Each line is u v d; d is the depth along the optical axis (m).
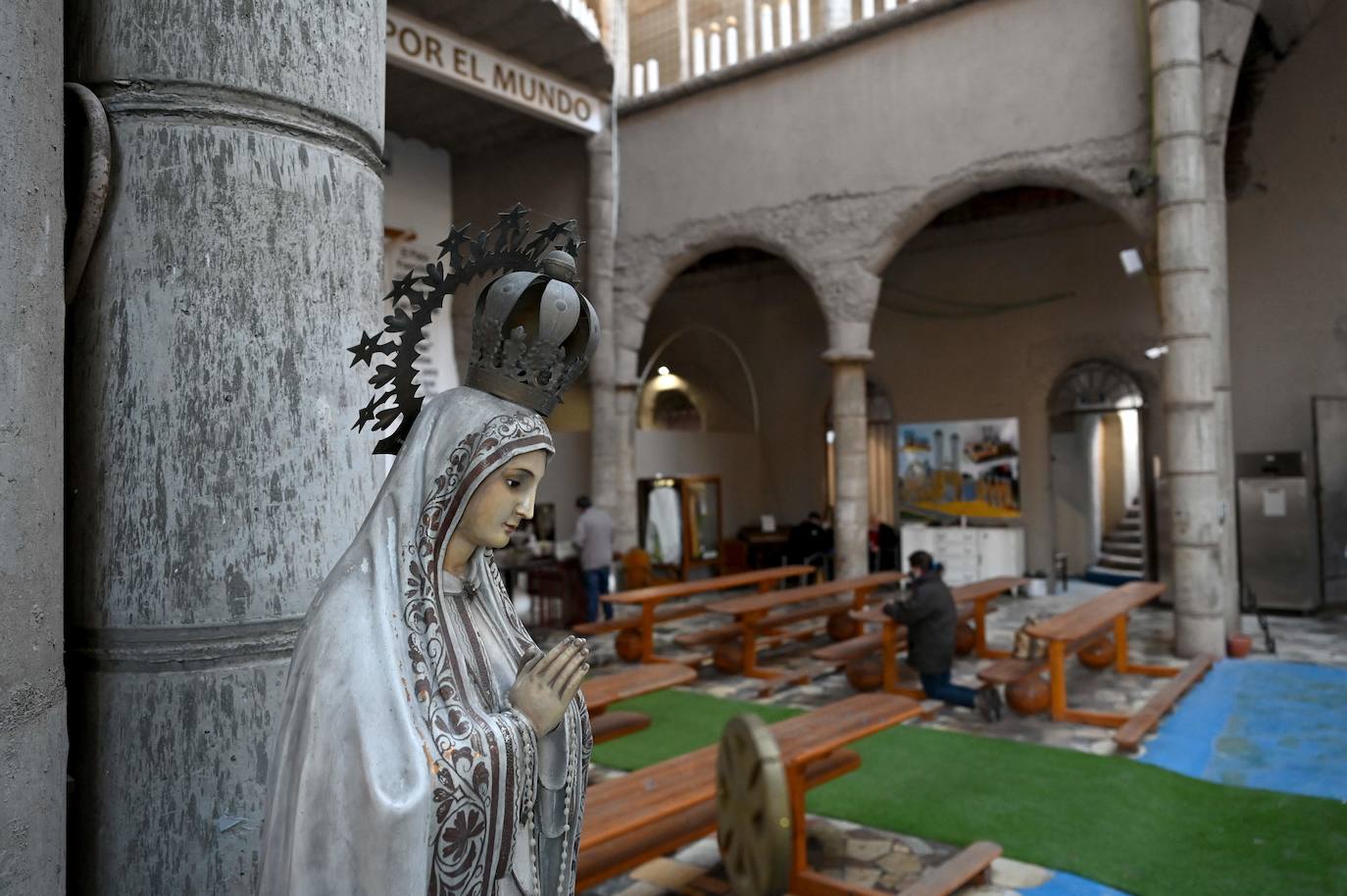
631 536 13.45
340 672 1.28
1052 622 7.79
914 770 6.13
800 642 11.01
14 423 1.49
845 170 12.04
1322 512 12.52
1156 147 9.70
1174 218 9.51
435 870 1.30
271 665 1.93
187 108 1.90
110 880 1.86
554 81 12.15
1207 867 4.57
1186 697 7.99
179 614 1.87
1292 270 12.85
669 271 13.39
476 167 14.08
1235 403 13.23
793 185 12.41
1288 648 10.09
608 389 13.32
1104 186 10.30
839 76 12.08
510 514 1.45
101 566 1.88
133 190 1.89
